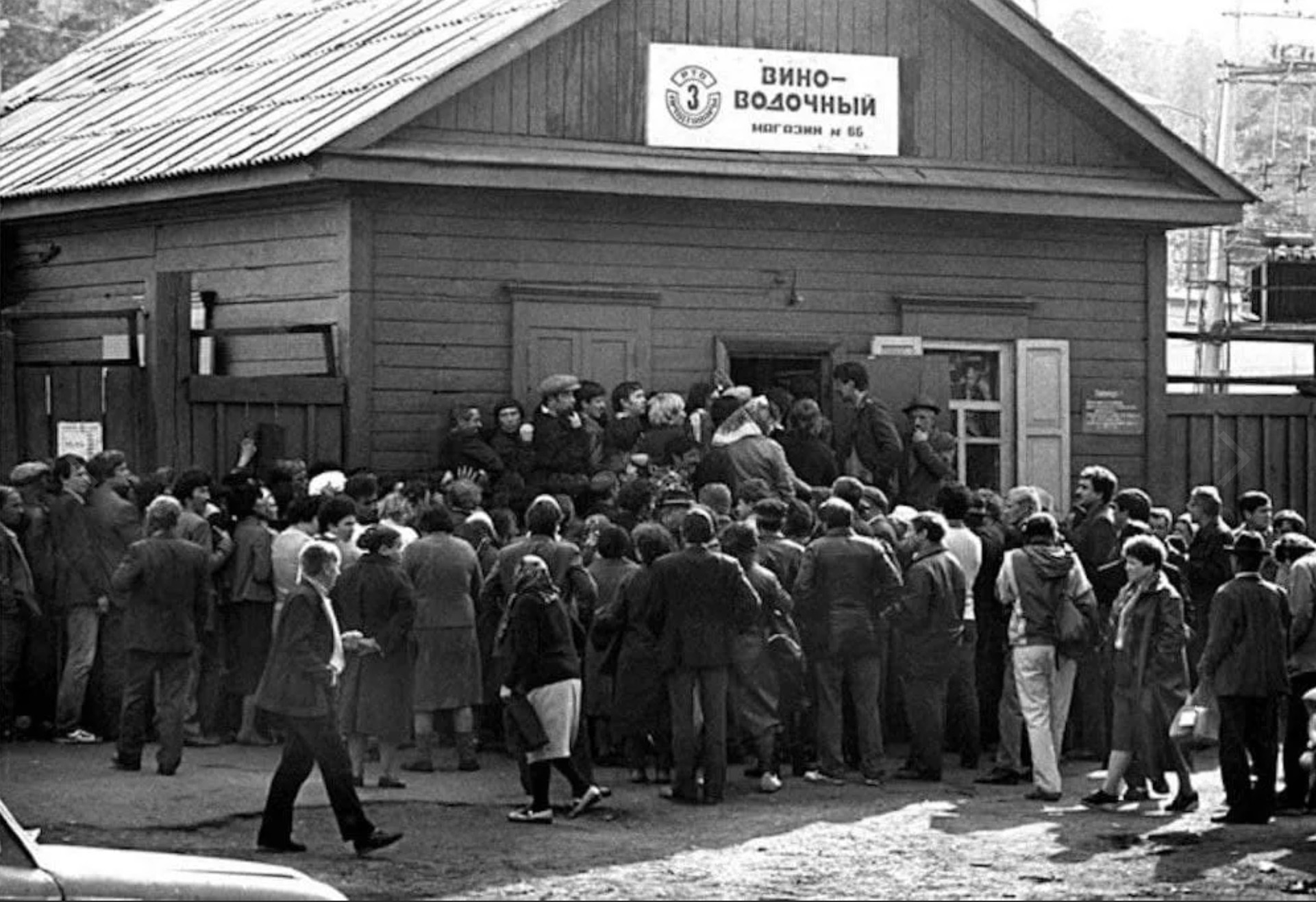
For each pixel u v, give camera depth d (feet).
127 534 64.34
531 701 53.57
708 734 57.52
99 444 71.67
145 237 86.12
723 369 81.41
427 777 60.13
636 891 45.29
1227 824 55.06
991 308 85.71
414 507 66.85
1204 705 58.29
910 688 62.39
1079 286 87.45
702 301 81.30
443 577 60.54
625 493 65.77
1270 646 54.85
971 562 65.26
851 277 83.61
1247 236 145.69
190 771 59.06
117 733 64.75
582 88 79.20
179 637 58.29
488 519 64.90
